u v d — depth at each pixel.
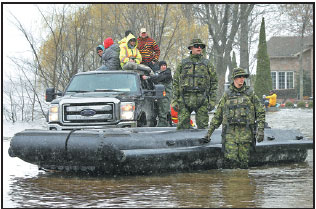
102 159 16.16
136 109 21.17
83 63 43.69
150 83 24.95
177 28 52.78
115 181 16.08
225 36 78.00
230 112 18.23
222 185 15.14
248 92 18.31
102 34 45.22
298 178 16.42
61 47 41.84
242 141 18.19
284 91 116.69
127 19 47.44
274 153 19.84
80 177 17.02
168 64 54.22
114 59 26.12
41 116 44.28
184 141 18.00
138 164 16.53
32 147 17.08
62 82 42.69
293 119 49.12
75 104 20.59
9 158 22.16
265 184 15.27
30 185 15.55
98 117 20.45
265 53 98.81
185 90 19.30
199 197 13.37
